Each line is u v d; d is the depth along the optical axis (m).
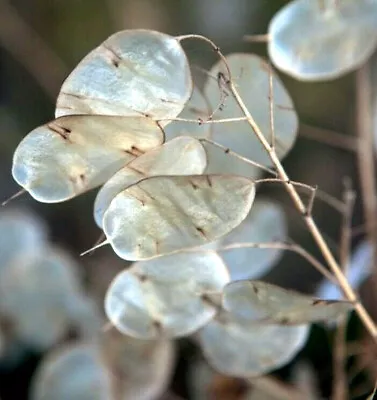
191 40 0.53
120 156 0.40
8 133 0.95
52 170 0.40
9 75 0.97
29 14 0.97
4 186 0.93
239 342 0.47
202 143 0.41
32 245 0.61
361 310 0.43
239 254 0.50
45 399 0.54
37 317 0.58
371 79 0.72
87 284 0.67
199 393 0.55
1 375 0.58
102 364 0.54
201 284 0.44
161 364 0.54
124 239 0.40
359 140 0.57
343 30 0.46
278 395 0.54
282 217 0.51
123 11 0.96
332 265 0.43
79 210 0.91
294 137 0.43
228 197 0.40
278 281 0.80
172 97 0.40
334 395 0.51
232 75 0.43
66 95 0.40
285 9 0.46
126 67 0.40
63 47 0.97
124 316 0.44
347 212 0.50
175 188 0.39
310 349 0.54
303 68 0.47
